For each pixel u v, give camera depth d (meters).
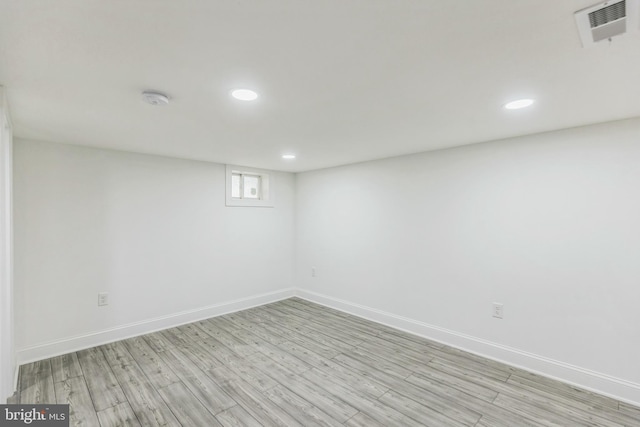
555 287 2.63
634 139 2.29
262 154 3.62
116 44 1.29
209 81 1.65
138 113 2.15
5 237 2.00
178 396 2.36
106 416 2.12
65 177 3.08
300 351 3.15
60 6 1.04
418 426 2.04
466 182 3.16
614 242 2.37
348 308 4.35
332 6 1.05
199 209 4.05
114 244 3.37
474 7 1.07
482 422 2.08
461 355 3.06
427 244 3.47
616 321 2.36
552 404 2.28
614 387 2.36
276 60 1.43
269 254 4.86
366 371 2.75
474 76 1.61
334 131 2.63
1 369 1.89
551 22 1.15
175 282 3.84
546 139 2.67
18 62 1.43
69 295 3.10
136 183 3.52
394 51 1.37
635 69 1.53
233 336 3.53
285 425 2.05
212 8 1.06
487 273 3.02
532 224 2.75
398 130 2.60
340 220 4.46
